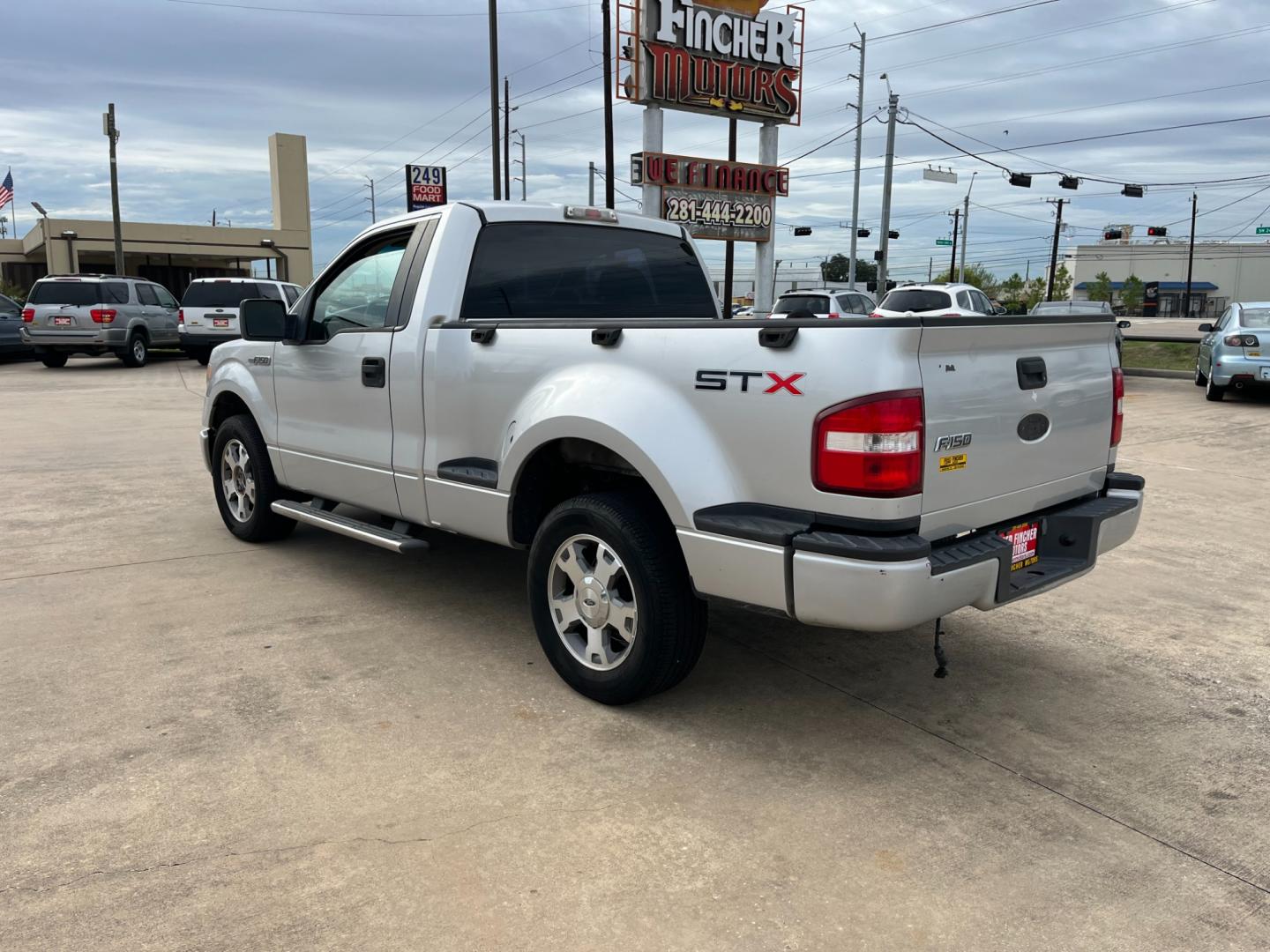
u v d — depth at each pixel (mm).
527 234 4676
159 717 3527
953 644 4461
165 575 5270
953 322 2953
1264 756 3391
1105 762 3332
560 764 3242
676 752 3350
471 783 3107
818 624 3025
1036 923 2469
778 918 2473
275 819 2865
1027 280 98688
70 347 19297
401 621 4605
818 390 2916
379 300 4691
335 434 4898
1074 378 3617
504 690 3826
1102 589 5324
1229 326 14492
